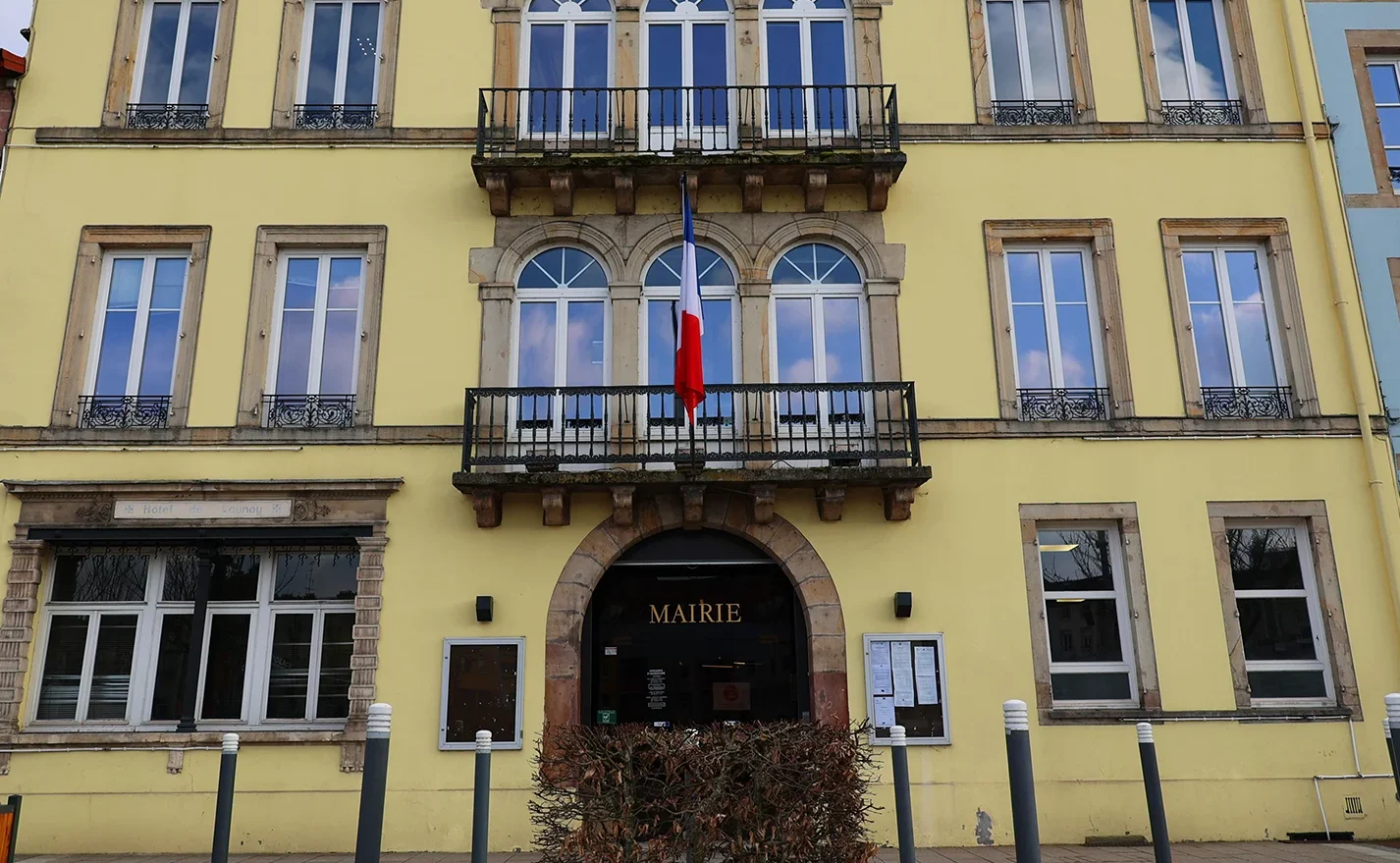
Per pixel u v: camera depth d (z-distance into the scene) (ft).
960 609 32.73
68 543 32.96
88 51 37.22
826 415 34.47
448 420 34.04
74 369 34.30
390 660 32.07
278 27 37.63
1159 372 34.76
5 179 35.73
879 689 32.07
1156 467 33.88
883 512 33.40
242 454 33.60
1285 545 33.99
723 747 20.10
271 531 32.89
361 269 35.99
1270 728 31.94
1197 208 36.22
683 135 37.17
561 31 38.22
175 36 37.93
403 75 37.22
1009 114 37.63
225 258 35.32
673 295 35.78
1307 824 31.24
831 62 38.01
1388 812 31.32
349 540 33.17
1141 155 36.68
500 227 35.81
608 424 33.99
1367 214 36.24
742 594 34.24
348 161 36.32
